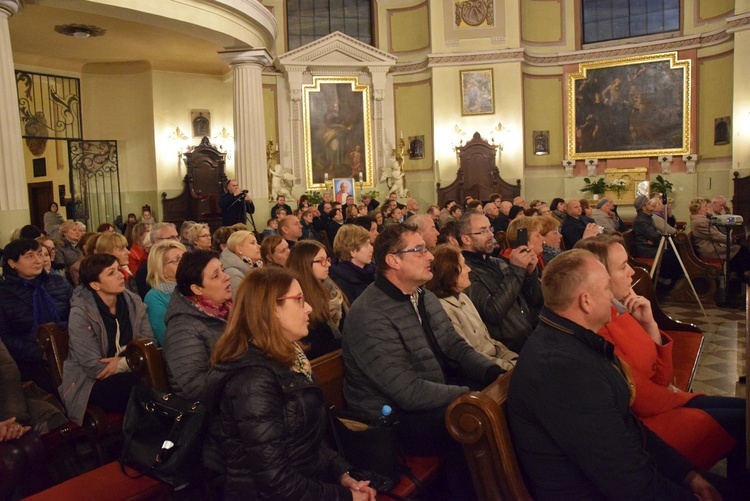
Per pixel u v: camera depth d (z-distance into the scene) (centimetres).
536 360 226
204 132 1562
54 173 1468
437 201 1797
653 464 227
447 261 364
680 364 418
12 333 418
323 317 361
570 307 231
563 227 847
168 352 297
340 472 242
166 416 272
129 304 394
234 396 215
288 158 1788
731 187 1588
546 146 1839
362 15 1877
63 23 1090
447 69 1788
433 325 324
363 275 457
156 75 1483
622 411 229
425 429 276
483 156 1761
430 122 1828
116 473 284
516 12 1761
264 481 210
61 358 378
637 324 312
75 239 708
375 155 1845
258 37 1203
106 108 1484
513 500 224
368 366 284
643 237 914
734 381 512
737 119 1525
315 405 231
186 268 307
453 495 267
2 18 745
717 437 284
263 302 221
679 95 1680
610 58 1759
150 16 929
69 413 355
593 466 216
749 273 741
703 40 1634
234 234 502
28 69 1338
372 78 1820
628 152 1752
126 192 1508
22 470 310
